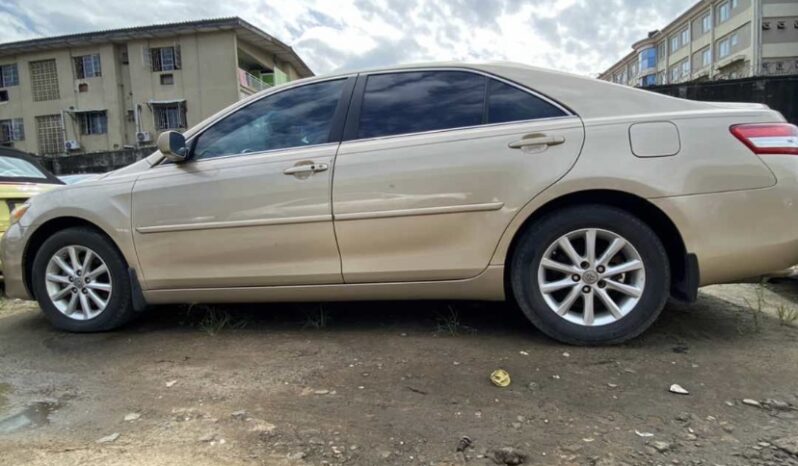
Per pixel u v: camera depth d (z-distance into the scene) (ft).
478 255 9.08
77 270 10.97
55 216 10.89
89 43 89.51
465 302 11.99
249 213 9.76
